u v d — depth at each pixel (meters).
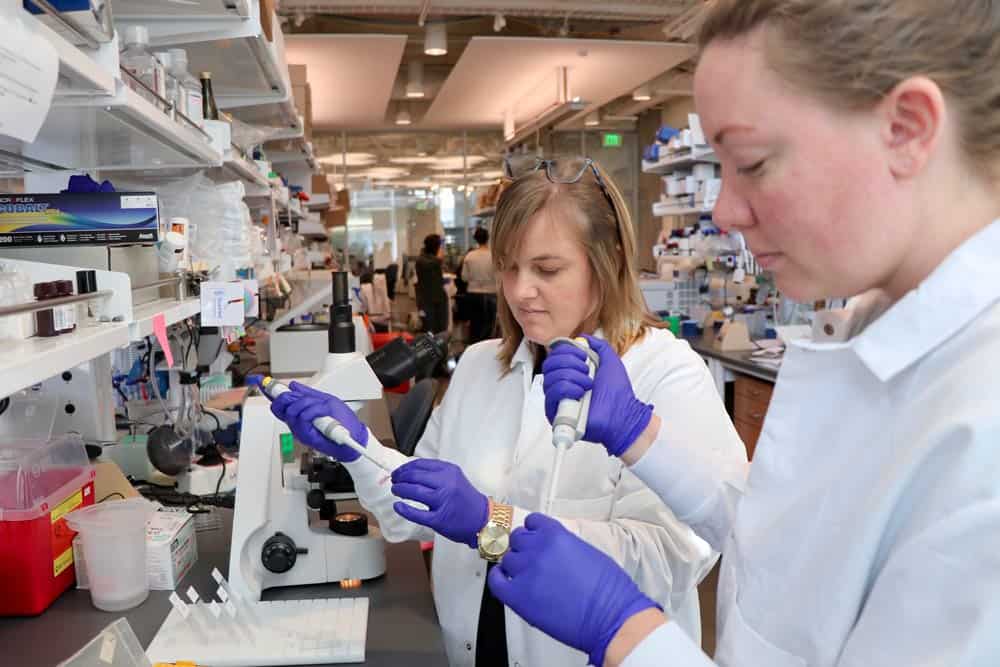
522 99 8.39
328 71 6.94
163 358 2.35
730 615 0.75
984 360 0.55
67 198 1.40
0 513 1.23
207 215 2.14
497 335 1.72
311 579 1.38
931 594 0.52
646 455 0.99
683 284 5.45
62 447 1.39
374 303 7.42
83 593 1.35
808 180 0.58
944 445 0.54
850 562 0.60
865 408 0.66
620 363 1.05
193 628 1.19
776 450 0.74
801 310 4.30
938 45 0.53
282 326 3.61
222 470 1.83
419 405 2.30
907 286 0.63
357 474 1.30
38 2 0.92
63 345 0.93
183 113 1.70
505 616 1.28
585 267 1.33
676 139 4.78
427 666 1.12
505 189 1.37
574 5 5.81
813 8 0.54
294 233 5.39
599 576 0.73
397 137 10.66
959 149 0.56
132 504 1.35
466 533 1.08
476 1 5.72
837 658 0.62
